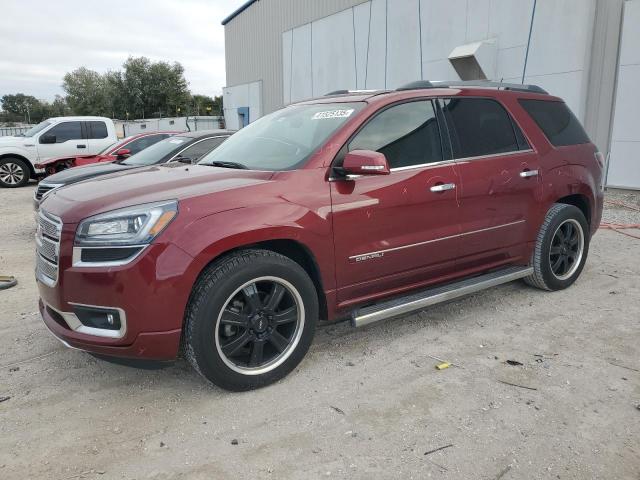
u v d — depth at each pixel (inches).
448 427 113.9
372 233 142.6
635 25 375.2
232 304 126.0
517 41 443.2
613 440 108.9
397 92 158.7
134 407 124.3
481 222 166.4
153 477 99.9
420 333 163.3
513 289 202.2
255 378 128.9
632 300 188.7
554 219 186.9
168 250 115.3
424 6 531.5
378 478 98.4
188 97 2463.1
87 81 2664.9
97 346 118.3
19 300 201.6
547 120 193.0
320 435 112.0
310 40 758.5
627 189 396.5
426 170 152.8
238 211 123.2
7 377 139.7
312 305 135.4
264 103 977.5
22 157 597.3
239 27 1045.2
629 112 386.9
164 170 156.3
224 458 105.0
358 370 140.3
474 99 173.2
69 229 119.5
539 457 103.7
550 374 136.2
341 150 141.1
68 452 107.6
